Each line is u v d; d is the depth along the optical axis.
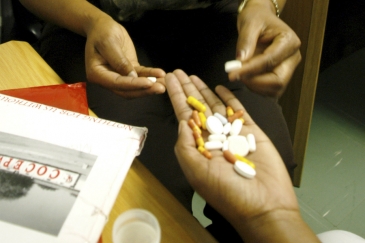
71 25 0.74
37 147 0.42
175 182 0.61
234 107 0.61
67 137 0.43
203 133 0.57
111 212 0.40
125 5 0.75
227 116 0.60
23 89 0.53
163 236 0.39
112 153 0.42
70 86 0.55
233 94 0.67
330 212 1.10
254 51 0.63
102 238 0.38
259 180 0.47
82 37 0.80
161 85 0.57
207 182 0.46
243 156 0.51
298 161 1.09
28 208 0.36
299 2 0.78
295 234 0.41
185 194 0.62
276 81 0.61
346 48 1.18
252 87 0.62
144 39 0.85
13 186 0.38
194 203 1.13
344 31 1.13
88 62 0.66
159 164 0.62
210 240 0.39
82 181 0.39
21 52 0.61
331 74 1.50
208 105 0.62
